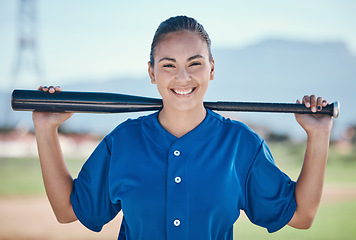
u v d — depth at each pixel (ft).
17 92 5.82
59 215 6.15
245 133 5.83
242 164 5.73
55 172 6.00
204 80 5.45
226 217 5.52
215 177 5.48
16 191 37.99
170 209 5.36
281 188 5.85
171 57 5.35
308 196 5.80
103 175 5.93
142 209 5.46
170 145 5.61
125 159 5.69
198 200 5.40
